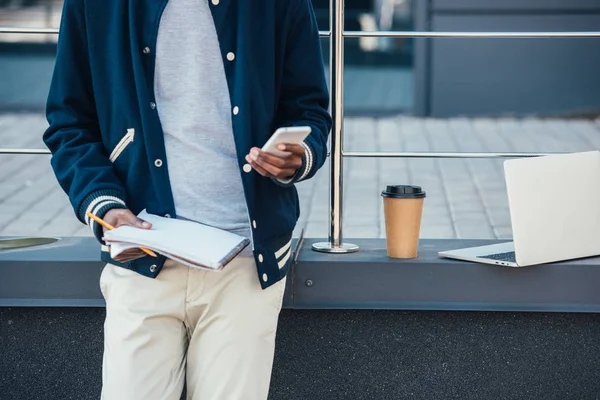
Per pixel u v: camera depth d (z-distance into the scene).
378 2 15.30
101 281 2.28
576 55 9.77
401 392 2.85
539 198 2.71
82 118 2.28
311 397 2.86
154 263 2.16
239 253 2.17
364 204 5.96
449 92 10.05
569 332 2.81
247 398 2.20
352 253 2.87
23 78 13.34
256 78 2.18
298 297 2.76
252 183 2.15
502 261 2.69
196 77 2.14
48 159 7.42
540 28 9.70
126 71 2.17
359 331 2.83
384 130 8.88
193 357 2.26
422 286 2.74
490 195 6.14
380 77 14.52
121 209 2.11
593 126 9.00
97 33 2.19
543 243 2.71
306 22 2.28
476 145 7.98
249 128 2.15
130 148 2.19
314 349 2.84
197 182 2.17
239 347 2.20
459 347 2.83
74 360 2.85
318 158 2.20
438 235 5.20
